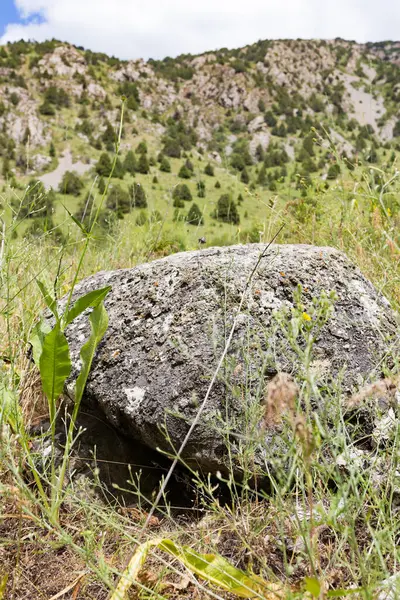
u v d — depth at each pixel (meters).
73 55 159.88
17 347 2.42
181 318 2.11
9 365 2.41
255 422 1.63
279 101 154.50
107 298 2.45
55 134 120.06
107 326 2.08
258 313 2.04
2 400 1.92
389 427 1.76
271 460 1.27
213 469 1.84
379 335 2.09
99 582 1.53
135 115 141.88
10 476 1.84
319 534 1.59
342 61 180.00
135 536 1.67
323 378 1.85
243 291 2.12
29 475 1.96
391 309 2.30
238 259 2.28
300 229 3.65
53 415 1.90
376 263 2.98
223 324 2.02
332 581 1.41
